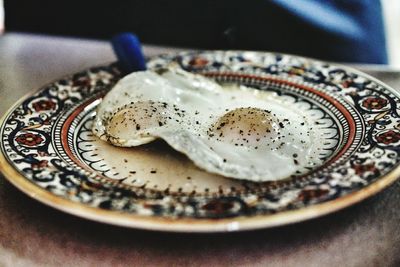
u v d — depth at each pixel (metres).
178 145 0.33
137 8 0.68
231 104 0.40
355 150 0.32
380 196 0.31
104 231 0.30
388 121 0.35
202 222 0.26
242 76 0.44
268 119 0.36
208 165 0.32
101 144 0.36
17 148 0.33
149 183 0.32
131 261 0.28
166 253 0.28
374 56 0.67
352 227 0.29
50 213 0.31
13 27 0.71
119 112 0.37
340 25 0.64
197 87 0.41
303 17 0.63
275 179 0.32
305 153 0.35
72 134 0.37
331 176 0.30
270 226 0.26
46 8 0.70
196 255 0.28
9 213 0.31
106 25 0.70
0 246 0.29
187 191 0.31
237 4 0.65
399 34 1.02
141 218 0.26
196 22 0.67
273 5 0.63
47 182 0.30
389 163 0.30
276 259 0.28
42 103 0.39
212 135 0.36
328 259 0.28
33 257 0.28
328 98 0.40
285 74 0.43
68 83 0.42
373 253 0.28
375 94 0.39
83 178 0.31
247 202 0.28
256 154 0.34
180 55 0.46
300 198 0.28
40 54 0.52
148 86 0.40
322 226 0.30
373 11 0.66
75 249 0.29
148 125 0.36
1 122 0.36
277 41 0.65
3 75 0.48
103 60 0.51
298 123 0.38
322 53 0.65
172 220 0.26
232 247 0.29
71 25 0.71
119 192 0.29
